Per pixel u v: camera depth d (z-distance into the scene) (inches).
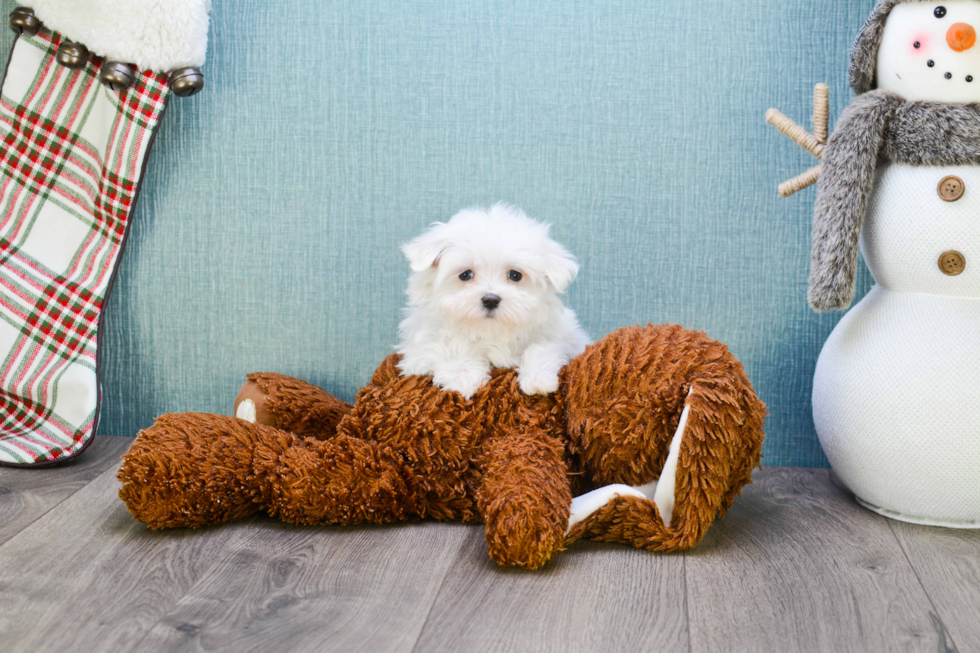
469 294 46.4
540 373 47.0
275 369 62.4
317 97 59.2
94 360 58.7
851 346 49.7
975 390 45.3
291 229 60.7
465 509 47.4
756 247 58.9
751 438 45.7
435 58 58.4
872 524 49.1
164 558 42.3
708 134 58.2
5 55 60.9
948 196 45.4
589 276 59.8
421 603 38.2
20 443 56.8
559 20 57.6
